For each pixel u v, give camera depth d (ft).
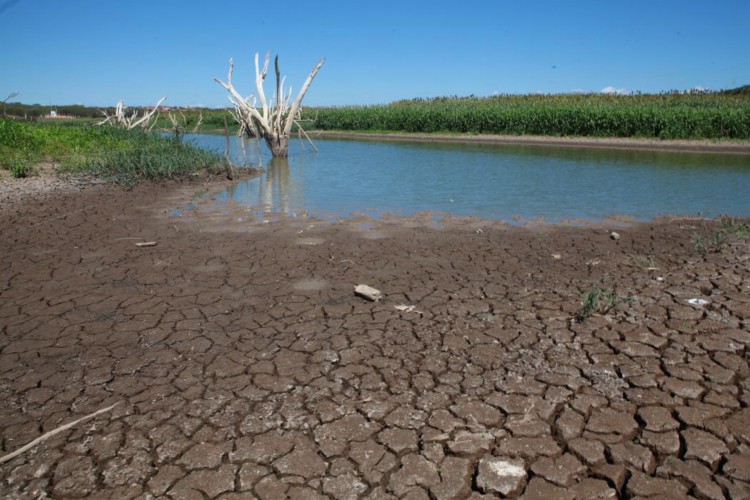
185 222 23.63
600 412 8.99
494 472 7.66
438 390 9.71
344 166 46.83
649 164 46.93
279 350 11.24
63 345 11.41
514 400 9.36
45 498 7.17
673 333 11.81
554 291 14.65
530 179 37.63
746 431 8.48
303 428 8.64
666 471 7.65
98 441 8.29
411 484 7.45
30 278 15.67
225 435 8.45
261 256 18.21
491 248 19.38
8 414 8.98
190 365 10.60
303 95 53.21
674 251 18.72
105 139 55.36
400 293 14.57
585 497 7.25
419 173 41.47
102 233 21.31
